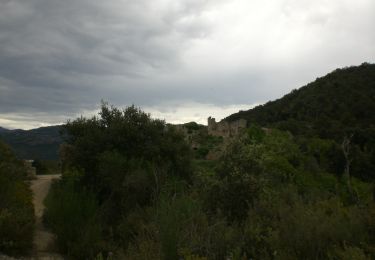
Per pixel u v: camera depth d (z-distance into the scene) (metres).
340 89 86.50
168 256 6.10
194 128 66.56
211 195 9.50
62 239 15.73
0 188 15.88
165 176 17.45
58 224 16.38
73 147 26.42
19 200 17.61
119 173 21.08
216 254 6.02
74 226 16.12
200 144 51.38
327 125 66.94
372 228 5.45
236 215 8.91
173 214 7.15
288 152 29.08
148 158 24.97
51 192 23.00
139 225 10.55
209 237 6.32
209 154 34.50
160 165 23.20
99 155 24.02
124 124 26.03
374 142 48.44
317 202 6.93
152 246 6.48
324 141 37.44
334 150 34.69
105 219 18.56
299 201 7.18
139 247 6.91
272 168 17.47
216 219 7.57
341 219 5.68
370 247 4.87
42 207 24.56
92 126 27.50
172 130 28.52
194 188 10.54
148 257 6.20
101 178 22.50
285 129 67.69
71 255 14.66
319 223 5.43
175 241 6.23
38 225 19.84
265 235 6.11
